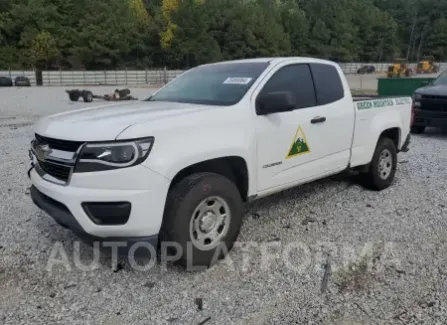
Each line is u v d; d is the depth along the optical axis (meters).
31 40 66.69
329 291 3.46
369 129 5.61
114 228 3.33
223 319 3.10
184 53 74.50
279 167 4.37
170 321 3.08
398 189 6.11
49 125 3.73
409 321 3.07
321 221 4.89
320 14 104.25
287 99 3.96
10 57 65.69
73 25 72.62
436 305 3.25
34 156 3.96
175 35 74.69
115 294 3.42
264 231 4.61
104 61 68.44
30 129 12.41
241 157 3.93
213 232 3.74
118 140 3.24
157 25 75.25
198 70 5.19
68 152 3.42
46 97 28.33
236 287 3.52
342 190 6.02
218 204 3.74
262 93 4.28
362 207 5.34
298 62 4.83
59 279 3.65
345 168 5.34
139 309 3.22
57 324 3.04
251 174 4.07
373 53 108.06
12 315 3.14
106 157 3.23
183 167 3.47
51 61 67.69
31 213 5.16
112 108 4.18
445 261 3.96
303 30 97.88
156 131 3.36
